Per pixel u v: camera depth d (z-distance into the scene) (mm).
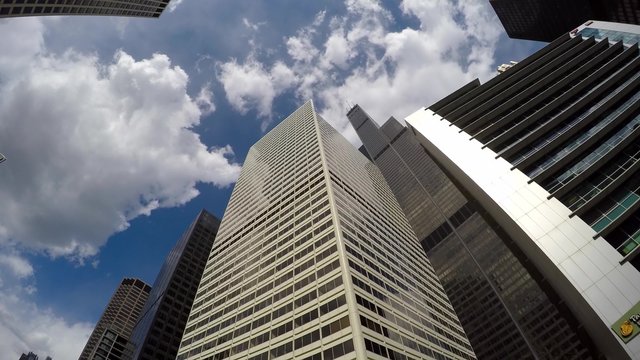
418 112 76562
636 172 41281
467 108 71250
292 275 59094
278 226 77062
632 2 151000
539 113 58094
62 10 89750
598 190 42688
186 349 66625
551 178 47656
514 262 126375
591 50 70312
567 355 98625
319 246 60031
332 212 65000
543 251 39594
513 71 78250
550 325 105875
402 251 81562
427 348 52594
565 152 49500
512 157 53781
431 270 90250
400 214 110875
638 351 30094
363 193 92750
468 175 53312
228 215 108250
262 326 54219
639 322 30984
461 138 61312
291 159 104750
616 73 58250
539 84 66188
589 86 61219
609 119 50656
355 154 123312
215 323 65688
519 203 45281
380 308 50094
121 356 143875
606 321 32656
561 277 38125
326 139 104625
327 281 51625
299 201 79000
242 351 53062
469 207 158125
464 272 144750
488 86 76625
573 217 40719
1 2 76438
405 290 63781
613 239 38375
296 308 51750
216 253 93562
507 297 123062
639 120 47062
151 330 140500
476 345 124875
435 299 74250
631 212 38219
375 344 41844
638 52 62719
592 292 34531
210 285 80750
